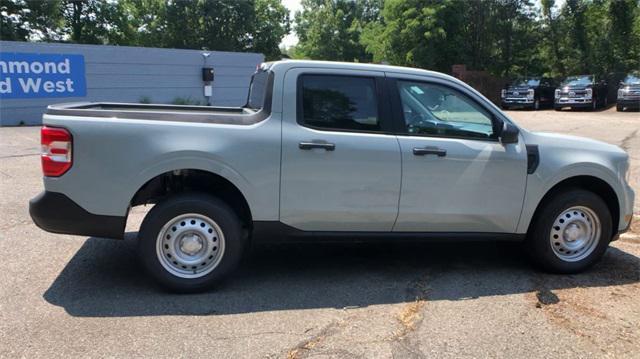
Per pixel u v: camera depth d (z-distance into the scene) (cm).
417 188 480
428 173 480
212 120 451
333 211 469
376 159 468
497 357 361
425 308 436
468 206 493
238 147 446
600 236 521
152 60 2219
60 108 445
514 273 523
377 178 471
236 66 2508
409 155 475
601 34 3828
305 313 423
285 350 364
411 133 482
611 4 3703
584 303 453
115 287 465
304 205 464
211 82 2383
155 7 4891
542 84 3316
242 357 354
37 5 3834
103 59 2061
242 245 463
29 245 570
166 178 475
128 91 2159
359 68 477
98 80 2059
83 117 434
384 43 3759
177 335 382
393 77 482
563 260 519
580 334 396
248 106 568
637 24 3644
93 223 439
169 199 446
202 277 454
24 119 1848
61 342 368
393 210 479
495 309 437
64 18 4322
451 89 493
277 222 464
